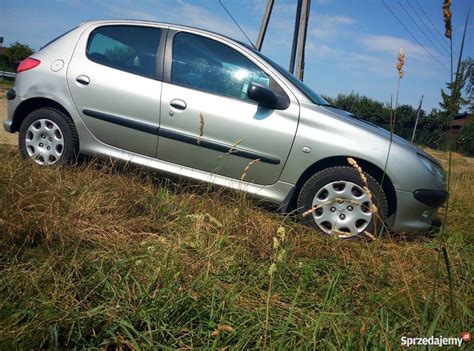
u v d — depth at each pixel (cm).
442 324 217
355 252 329
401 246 360
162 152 413
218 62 415
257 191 394
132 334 192
